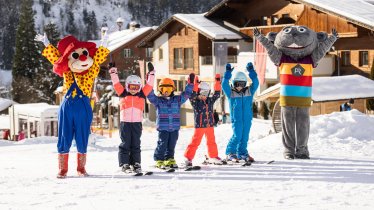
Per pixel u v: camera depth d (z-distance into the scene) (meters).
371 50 35.81
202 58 45.97
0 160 14.27
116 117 49.12
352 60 37.72
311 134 15.98
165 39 50.62
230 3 45.59
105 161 12.88
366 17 33.94
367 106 31.25
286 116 12.05
